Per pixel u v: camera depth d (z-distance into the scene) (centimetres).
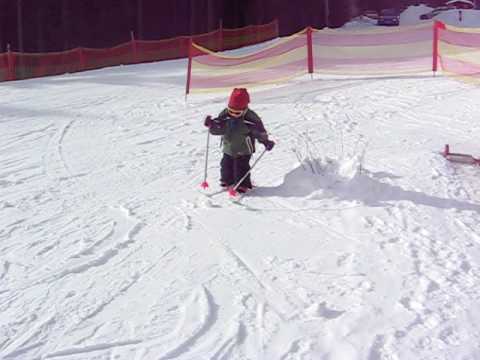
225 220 621
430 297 450
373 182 692
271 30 3108
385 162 814
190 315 427
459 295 454
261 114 1209
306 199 676
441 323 412
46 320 424
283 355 377
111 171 839
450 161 830
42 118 1271
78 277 494
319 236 571
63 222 634
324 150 897
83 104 1434
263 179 760
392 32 2173
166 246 557
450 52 1772
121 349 386
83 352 384
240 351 382
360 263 509
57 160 916
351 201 662
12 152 978
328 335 398
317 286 470
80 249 554
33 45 3042
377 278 482
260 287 469
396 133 1005
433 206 650
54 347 390
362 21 3725
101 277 493
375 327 407
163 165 858
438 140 948
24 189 764
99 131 1127
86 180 799
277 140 975
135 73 2080
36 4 3025
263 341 393
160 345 390
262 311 431
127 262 523
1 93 1656
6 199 722
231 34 2945
